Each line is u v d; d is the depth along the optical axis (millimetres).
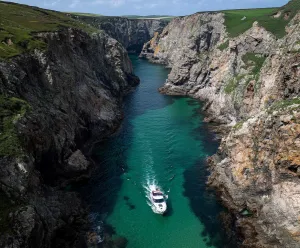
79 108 76000
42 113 57312
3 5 117125
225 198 54500
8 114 48531
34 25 89000
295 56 56031
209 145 76438
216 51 115125
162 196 54281
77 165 61406
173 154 72000
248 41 97500
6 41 67500
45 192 48250
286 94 56969
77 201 52656
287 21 92562
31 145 48625
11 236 34594
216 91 102188
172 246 45031
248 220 48438
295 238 42875
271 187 48969
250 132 55062
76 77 81375
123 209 52875
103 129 82625
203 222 49625
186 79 126000
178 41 190500
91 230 47750
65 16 144375
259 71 79562
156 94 125688
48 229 42188
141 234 47281
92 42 110000
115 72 128000
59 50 79688
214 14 148250
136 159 69938
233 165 56562
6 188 40000
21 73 59438
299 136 45219
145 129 87562
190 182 60500
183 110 104188
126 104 112188
